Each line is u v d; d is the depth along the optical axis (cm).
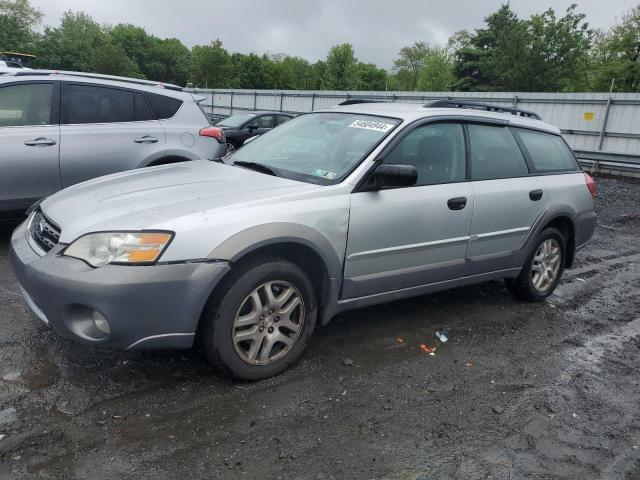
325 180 373
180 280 297
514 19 4828
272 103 3012
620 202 1178
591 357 421
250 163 419
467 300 524
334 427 301
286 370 356
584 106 1834
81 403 302
